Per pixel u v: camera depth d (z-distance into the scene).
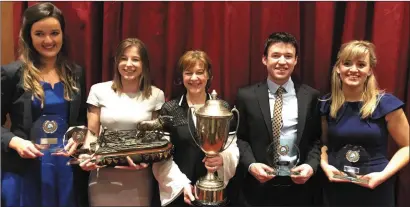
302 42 1.89
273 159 1.59
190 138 1.62
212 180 1.55
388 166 1.51
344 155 1.53
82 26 1.84
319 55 1.82
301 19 1.87
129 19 1.85
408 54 1.84
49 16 1.51
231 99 1.88
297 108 1.62
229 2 1.80
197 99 1.66
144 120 1.63
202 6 1.82
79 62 1.88
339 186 1.60
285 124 1.61
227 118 1.48
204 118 1.48
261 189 1.66
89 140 1.56
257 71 1.90
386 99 1.54
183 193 1.62
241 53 1.85
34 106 1.52
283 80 1.64
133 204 1.63
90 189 1.64
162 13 1.87
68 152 1.49
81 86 1.66
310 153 1.62
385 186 1.57
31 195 1.56
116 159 1.45
